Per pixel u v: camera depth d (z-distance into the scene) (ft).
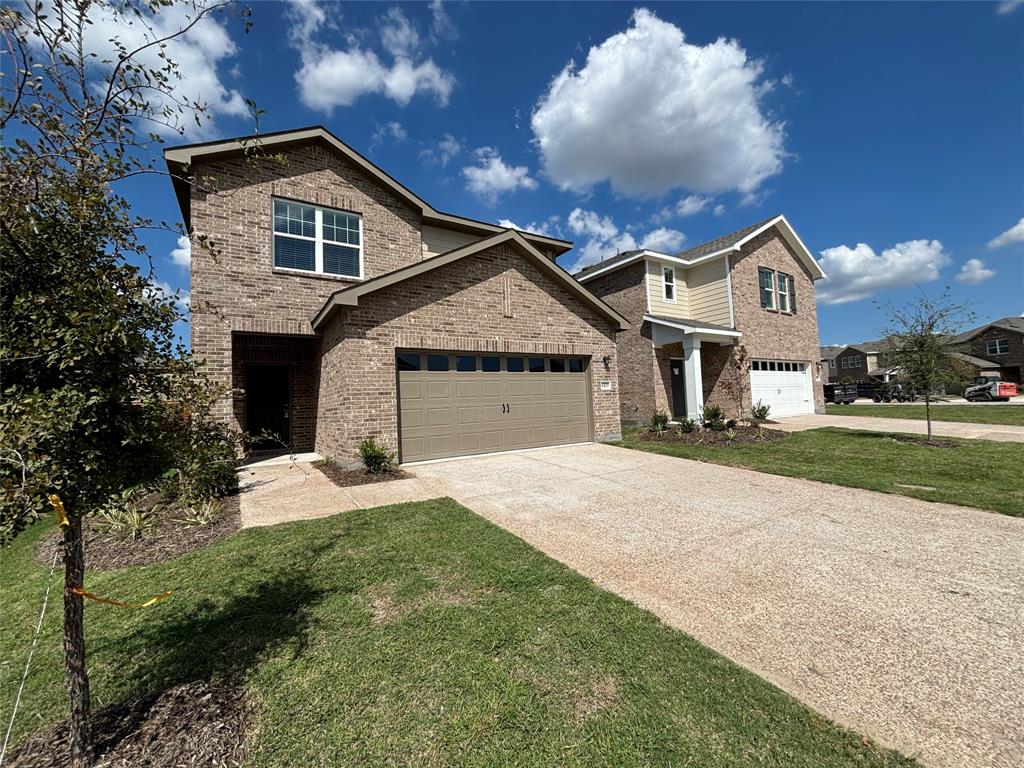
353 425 27.45
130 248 7.13
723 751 6.54
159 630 10.03
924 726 7.12
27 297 5.80
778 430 44.39
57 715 7.50
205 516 17.88
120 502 6.99
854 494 21.68
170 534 16.62
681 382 57.00
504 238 33.32
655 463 29.76
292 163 34.71
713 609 10.95
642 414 54.34
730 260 55.06
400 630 9.85
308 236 35.24
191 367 7.48
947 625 10.15
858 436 39.86
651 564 13.70
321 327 33.40
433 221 42.29
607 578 12.73
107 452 6.31
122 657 9.07
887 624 10.22
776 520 17.88
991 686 8.07
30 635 10.11
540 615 10.48
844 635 9.79
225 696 7.77
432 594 11.56
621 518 18.28
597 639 9.49
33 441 5.34
